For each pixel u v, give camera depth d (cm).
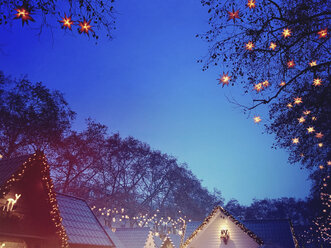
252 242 2648
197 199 7725
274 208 9494
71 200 1914
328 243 5731
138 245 3888
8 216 1273
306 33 715
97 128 4700
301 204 8131
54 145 3441
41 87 3216
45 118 3206
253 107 729
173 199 7050
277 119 1448
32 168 1395
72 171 4444
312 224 6312
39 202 1408
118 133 5622
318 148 1736
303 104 1125
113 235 3566
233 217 2744
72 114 3522
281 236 2752
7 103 3005
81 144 4362
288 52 784
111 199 5334
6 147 3088
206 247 2762
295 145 1611
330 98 988
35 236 1359
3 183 1230
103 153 5225
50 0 478
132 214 5756
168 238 3956
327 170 2831
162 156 6638
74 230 1652
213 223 2833
